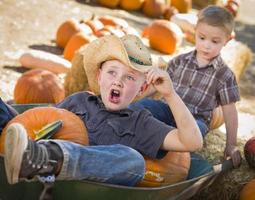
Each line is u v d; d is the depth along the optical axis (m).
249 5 13.95
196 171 3.96
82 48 5.26
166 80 3.22
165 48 8.01
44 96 5.36
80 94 3.88
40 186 3.06
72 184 3.03
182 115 3.27
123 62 3.46
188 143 3.32
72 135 3.32
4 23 8.08
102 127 3.59
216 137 5.29
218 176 4.17
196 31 4.64
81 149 3.02
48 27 8.42
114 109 3.58
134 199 3.13
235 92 4.68
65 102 3.88
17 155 2.66
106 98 3.57
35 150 2.75
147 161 3.57
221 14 4.49
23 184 3.13
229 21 4.51
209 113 4.76
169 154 3.71
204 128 4.52
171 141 3.40
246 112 7.01
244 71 8.34
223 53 7.20
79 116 3.72
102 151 3.12
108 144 3.54
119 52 3.46
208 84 4.68
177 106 3.27
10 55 6.95
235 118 4.67
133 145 3.50
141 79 3.55
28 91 5.36
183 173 3.73
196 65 4.71
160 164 3.61
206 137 5.21
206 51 4.57
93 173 3.07
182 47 8.57
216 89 4.69
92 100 3.79
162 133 3.44
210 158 4.76
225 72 4.68
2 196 3.30
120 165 3.16
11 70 6.48
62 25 7.65
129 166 3.19
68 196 3.08
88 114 3.70
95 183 2.99
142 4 10.74
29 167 2.75
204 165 3.95
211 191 4.51
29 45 7.49
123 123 3.57
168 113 4.24
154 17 10.69
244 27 11.59
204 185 3.90
